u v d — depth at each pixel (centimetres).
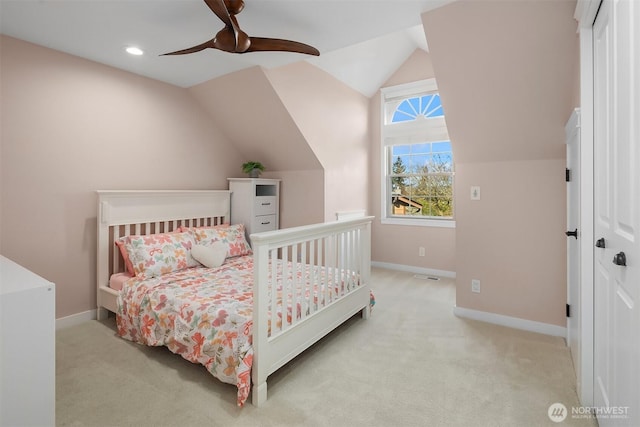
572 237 225
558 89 221
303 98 358
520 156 271
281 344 193
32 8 207
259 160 431
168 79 338
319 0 200
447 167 451
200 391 188
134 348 238
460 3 201
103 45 261
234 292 232
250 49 212
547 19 191
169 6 206
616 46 125
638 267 102
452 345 244
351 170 453
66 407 173
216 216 383
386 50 414
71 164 279
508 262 280
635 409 106
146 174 330
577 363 191
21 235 254
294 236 205
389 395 184
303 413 169
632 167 109
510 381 197
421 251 462
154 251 281
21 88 251
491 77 231
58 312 274
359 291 285
